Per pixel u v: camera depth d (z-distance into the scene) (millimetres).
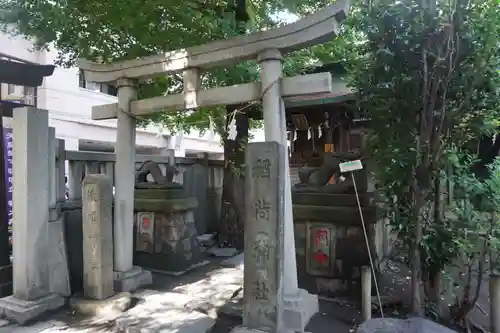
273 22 7016
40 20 5395
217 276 6277
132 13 5500
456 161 3766
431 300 4203
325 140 9172
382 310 4398
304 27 4125
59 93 12828
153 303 4812
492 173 3895
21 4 5246
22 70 5367
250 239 3807
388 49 3809
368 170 4926
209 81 6965
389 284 5309
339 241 4988
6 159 6152
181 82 7812
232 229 8312
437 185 4070
